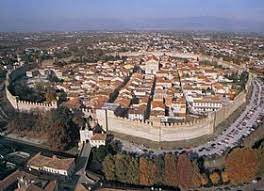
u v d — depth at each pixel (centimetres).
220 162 19025
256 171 16800
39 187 14212
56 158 17750
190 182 16200
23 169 17688
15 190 14575
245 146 19150
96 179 16650
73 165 17562
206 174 17138
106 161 16888
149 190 15725
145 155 19662
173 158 16750
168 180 16375
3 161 18888
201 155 19762
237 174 16500
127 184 16538
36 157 18300
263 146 18600
